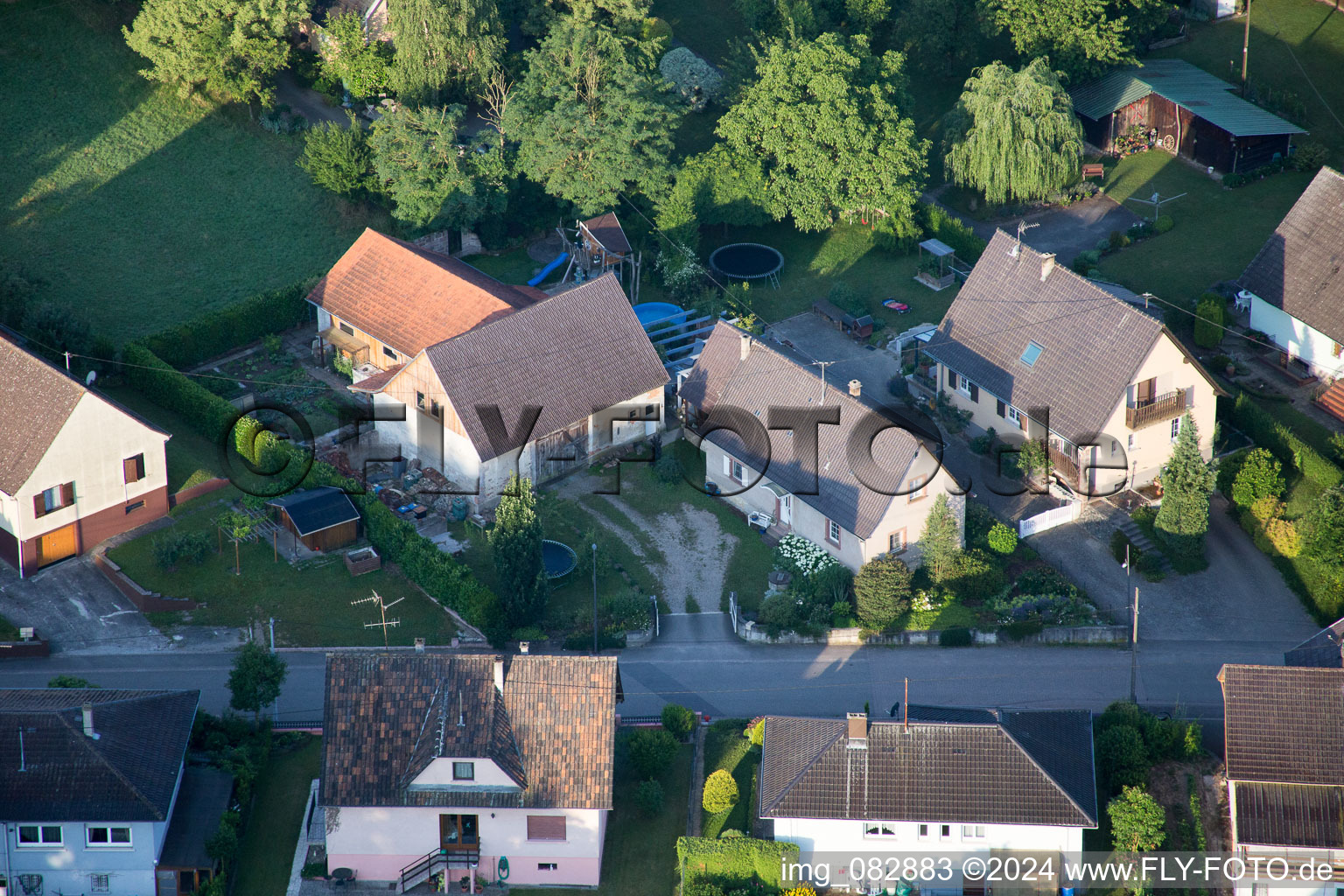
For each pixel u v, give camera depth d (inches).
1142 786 2436.0
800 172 3752.5
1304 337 3336.6
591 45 3809.1
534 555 2728.8
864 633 2800.2
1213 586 2908.5
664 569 2970.0
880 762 2311.8
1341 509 2842.0
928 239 3885.3
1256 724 2331.4
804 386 3036.4
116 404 2930.6
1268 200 3914.9
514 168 3838.6
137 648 2758.4
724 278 3791.8
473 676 2330.2
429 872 2311.8
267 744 2529.5
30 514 2866.6
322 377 3489.2
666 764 2491.4
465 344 3083.2
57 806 2226.9
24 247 3671.3
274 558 2955.2
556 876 2331.4
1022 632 2792.8
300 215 3850.9
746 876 2294.5
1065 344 3075.8
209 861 2269.9
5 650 2723.9
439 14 3811.5
